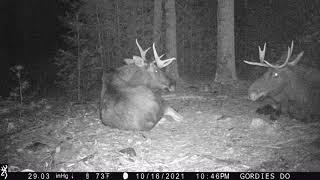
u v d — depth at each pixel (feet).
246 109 32.81
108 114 27.43
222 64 46.34
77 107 37.68
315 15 49.70
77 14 43.29
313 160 20.44
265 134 25.58
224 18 45.83
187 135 26.21
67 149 23.88
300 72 30.63
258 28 61.16
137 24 54.13
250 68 56.85
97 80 48.83
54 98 44.52
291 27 55.62
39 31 86.07
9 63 75.31
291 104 30.50
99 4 49.85
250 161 21.20
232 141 24.50
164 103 29.94
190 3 65.82
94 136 26.53
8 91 50.21
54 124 30.78
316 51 43.91
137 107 26.50
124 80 30.42
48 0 83.51
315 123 27.50
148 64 31.71
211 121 29.35
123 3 52.60
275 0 58.95
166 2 50.49
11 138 27.84
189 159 21.68
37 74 60.64
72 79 44.32
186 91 42.60
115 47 52.75
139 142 24.66
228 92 40.78
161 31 58.03
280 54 52.01
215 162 21.07
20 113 34.47
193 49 66.54
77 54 46.06
